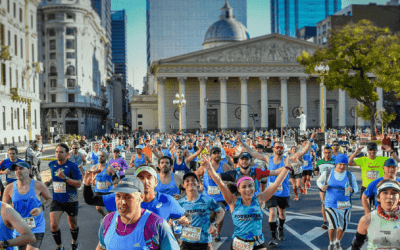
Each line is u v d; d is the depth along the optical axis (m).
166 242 3.79
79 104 80.38
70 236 9.44
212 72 82.31
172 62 81.50
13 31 44.44
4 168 10.88
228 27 113.12
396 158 9.13
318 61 37.12
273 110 88.38
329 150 10.41
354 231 9.55
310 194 15.08
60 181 7.75
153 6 158.62
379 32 36.12
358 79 35.91
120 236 3.73
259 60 83.00
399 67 34.81
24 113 48.03
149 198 5.36
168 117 86.38
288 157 5.95
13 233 5.05
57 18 80.00
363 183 9.15
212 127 87.81
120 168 11.11
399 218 4.64
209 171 5.84
